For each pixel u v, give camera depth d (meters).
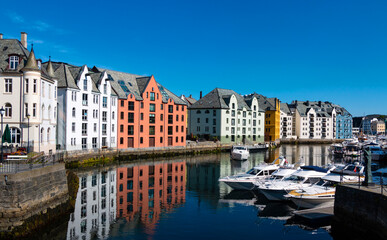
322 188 32.62
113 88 71.56
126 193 37.75
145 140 76.75
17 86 41.16
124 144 72.19
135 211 30.92
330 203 30.73
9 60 42.19
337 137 162.38
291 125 154.62
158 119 79.88
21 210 22.39
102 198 35.03
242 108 104.81
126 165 60.41
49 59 49.34
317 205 30.84
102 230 25.75
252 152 94.25
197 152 86.69
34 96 40.94
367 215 22.78
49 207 26.11
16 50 44.41
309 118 155.12
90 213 29.70
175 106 84.88
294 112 155.50
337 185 25.89
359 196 23.56
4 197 22.05
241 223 27.95
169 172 53.56
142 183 43.69
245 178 40.47
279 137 136.25
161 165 61.81
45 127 44.59
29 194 23.39
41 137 43.50
